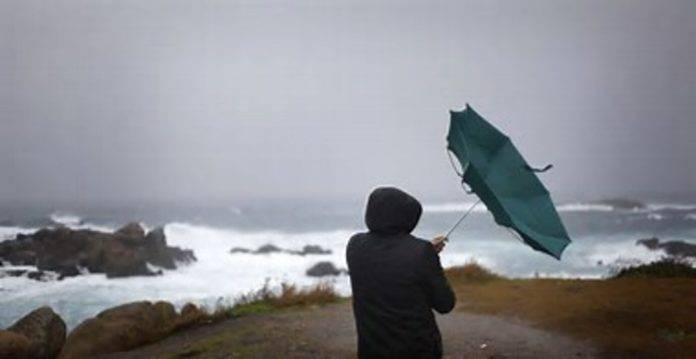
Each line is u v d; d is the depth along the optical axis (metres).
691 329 8.01
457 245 39.59
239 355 7.51
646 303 9.58
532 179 3.60
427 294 3.12
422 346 3.05
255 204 135.12
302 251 40.56
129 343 10.09
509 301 10.70
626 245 37.91
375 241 3.27
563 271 28.88
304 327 8.99
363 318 3.19
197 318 10.45
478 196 3.38
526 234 3.22
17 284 27.81
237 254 39.69
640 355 6.95
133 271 30.30
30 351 10.59
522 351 7.30
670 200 104.94
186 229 56.75
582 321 8.70
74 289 26.52
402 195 3.30
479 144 3.65
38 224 71.69
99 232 35.25
